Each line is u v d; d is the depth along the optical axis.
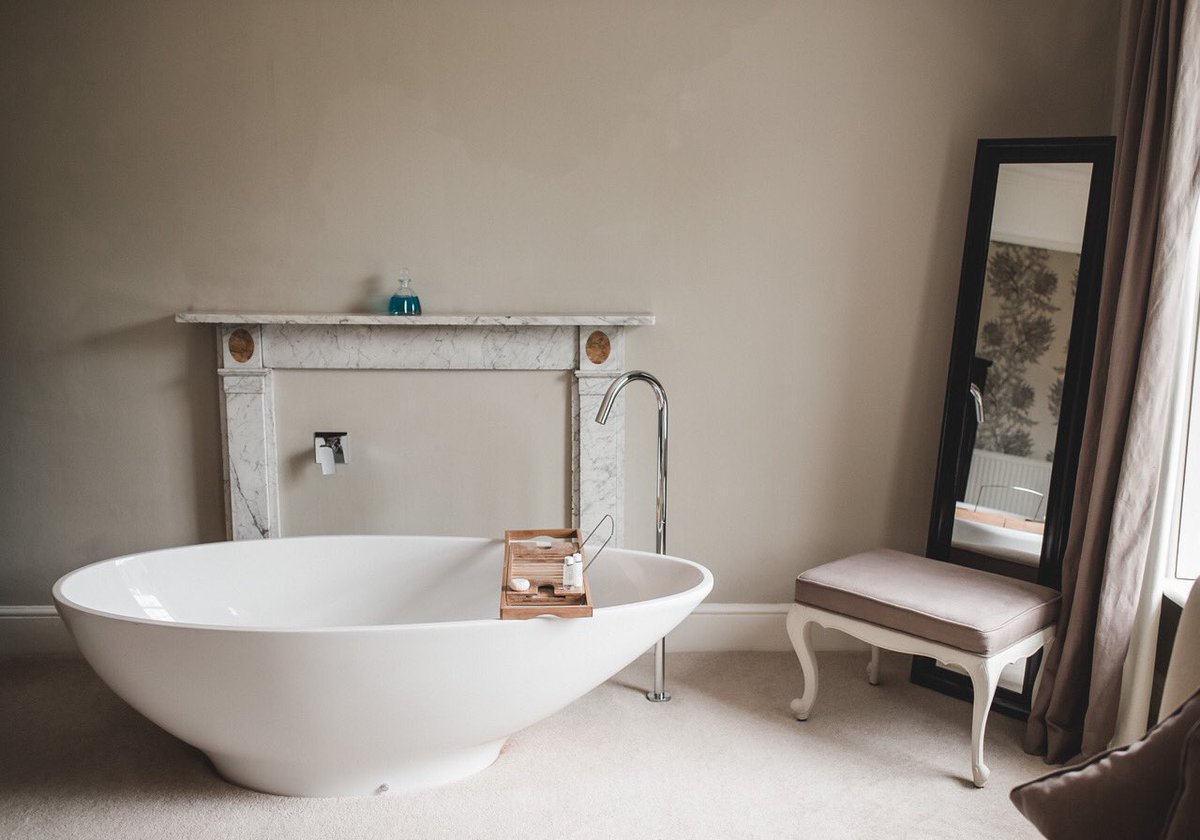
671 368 3.34
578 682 2.49
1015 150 3.03
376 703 2.29
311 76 3.19
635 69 3.21
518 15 3.18
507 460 3.36
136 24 3.15
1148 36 2.60
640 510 3.41
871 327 3.34
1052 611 2.70
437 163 3.23
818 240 3.30
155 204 3.23
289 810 2.41
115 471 3.33
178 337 3.28
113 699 3.04
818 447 3.40
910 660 3.42
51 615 3.37
